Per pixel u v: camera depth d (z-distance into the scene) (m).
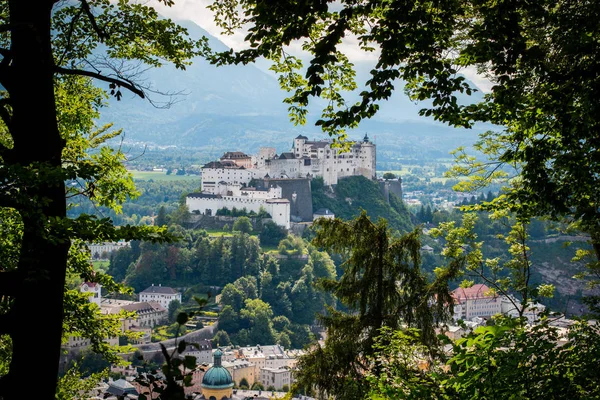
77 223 19.70
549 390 17.92
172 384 13.92
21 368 19.67
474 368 18.17
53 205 20.81
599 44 24.95
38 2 20.53
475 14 28.14
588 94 24.84
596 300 28.53
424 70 25.66
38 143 20.48
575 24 25.97
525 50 25.39
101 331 33.88
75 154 32.75
